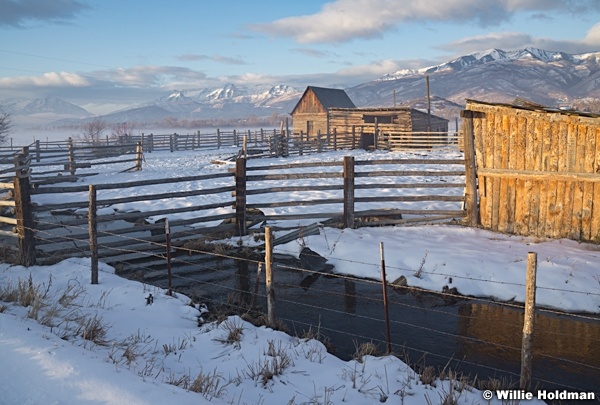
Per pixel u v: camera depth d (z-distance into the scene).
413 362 6.77
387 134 41.59
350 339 7.55
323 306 8.94
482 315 8.41
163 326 7.65
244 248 12.09
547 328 7.85
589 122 11.18
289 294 9.55
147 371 5.51
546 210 12.16
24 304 7.43
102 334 6.58
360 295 9.43
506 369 6.56
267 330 7.46
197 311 8.40
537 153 12.14
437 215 14.42
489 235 12.41
